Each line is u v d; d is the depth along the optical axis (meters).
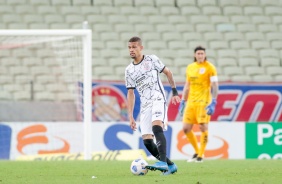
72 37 55.44
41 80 68.19
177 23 78.31
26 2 76.25
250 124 55.50
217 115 60.97
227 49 76.62
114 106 61.53
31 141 54.09
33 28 73.88
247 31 79.12
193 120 43.91
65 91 65.56
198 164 38.34
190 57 74.38
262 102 61.66
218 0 81.44
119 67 71.50
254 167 35.09
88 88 50.28
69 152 54.59
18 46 65.12
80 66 60.66
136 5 79.38
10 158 53.66
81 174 30.05
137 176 27.92
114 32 75.75
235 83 61.25
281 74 74.56
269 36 79.00
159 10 79.31
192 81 43.53
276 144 55.66
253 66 75.06
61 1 77.19
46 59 68.62
